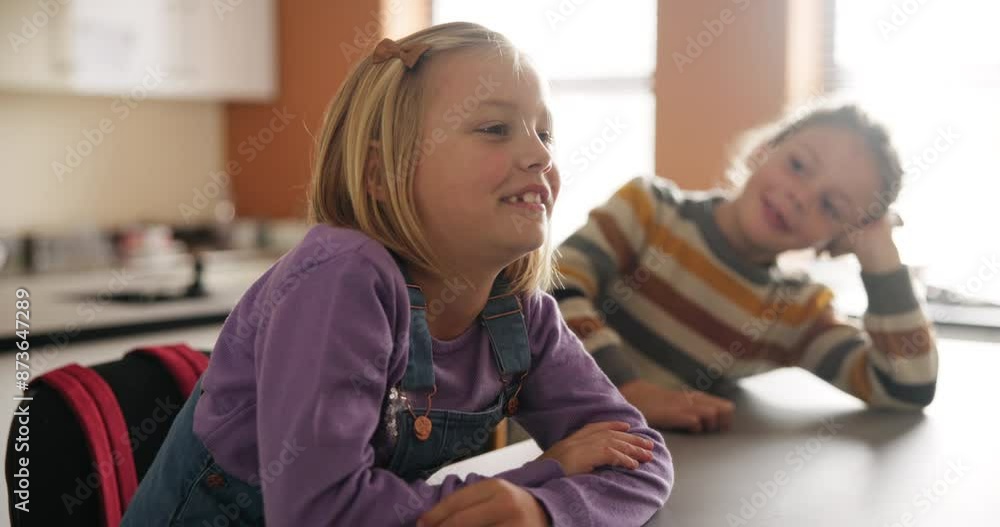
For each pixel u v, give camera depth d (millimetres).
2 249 2967
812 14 2686
